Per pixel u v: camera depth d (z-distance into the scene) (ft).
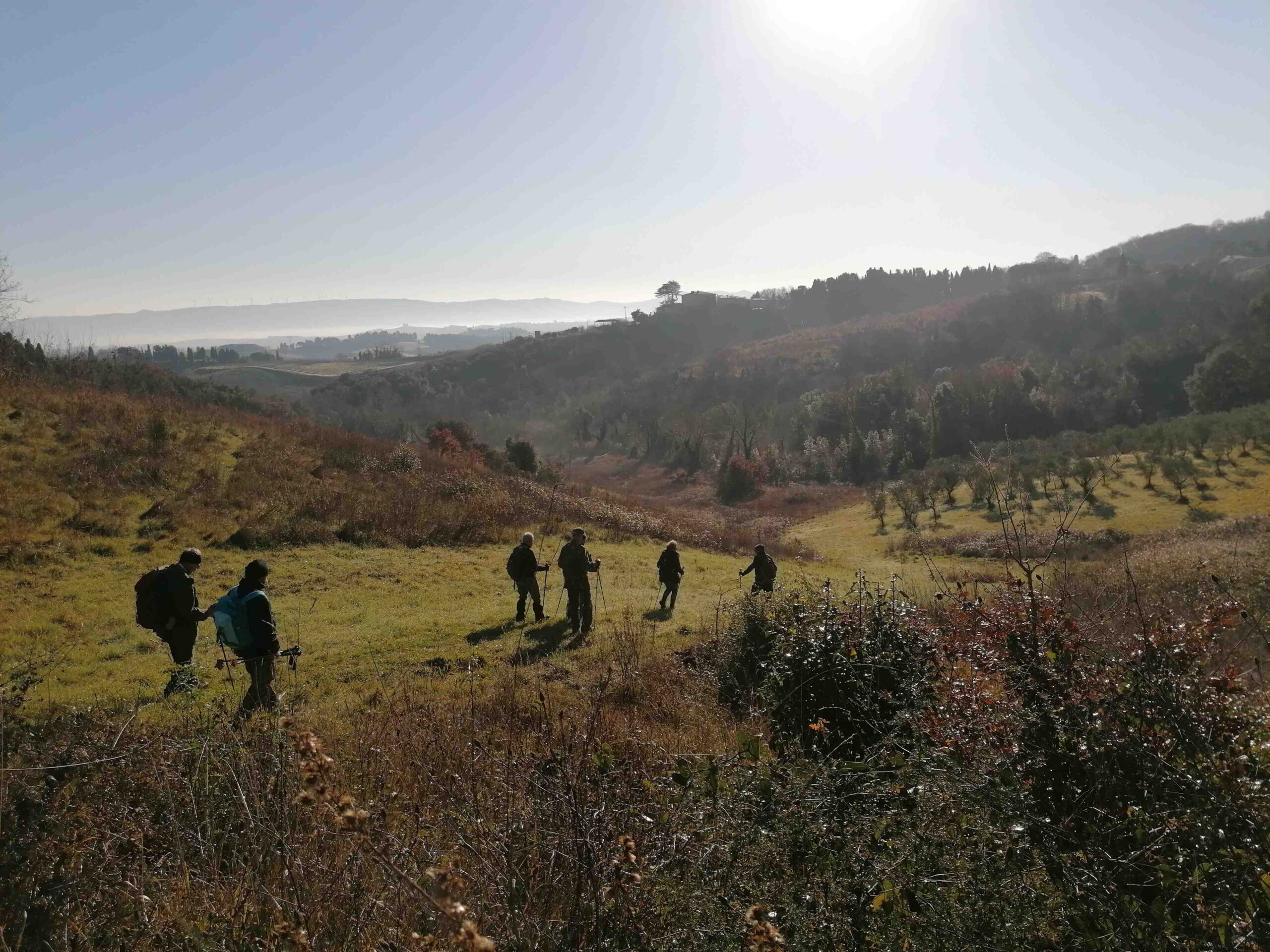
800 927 8.97
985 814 10.71
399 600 49.44
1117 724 12.12
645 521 102.99
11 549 48.26
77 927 9.06
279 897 9.42
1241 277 517.14
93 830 10.87
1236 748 11.84
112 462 66.44
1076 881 9.37
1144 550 94.27
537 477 147.43
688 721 24.04
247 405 176.35
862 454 294.25
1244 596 24.88
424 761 16.26
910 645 21.99
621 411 469.57
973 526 158.20
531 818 11.34
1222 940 8.59
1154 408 314.14
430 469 98.63
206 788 12.71
